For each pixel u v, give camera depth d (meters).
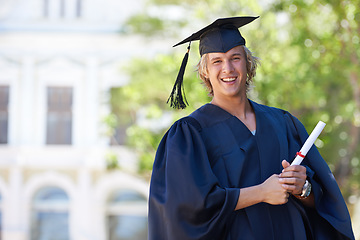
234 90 2.35
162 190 2.29
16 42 16.08
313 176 2.45
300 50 9.56
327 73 9.81
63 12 16.34
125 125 15.67
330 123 10.91
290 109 10.09
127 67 12.70
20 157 15.94
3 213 15.87
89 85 16.06
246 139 2.33
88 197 15.88
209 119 2.38
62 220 16.08
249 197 2.17
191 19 11.52
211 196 2.17
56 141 16.14
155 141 11.34
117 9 16.20
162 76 11.34
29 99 16.11
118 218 16.05
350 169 11.59
